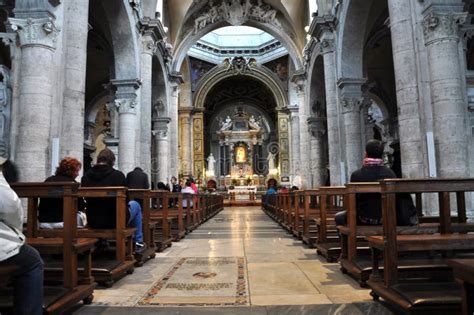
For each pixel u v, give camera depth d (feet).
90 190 17.11
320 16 53.36
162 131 72.18
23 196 12.62
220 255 23.35
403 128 28.58
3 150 29.86
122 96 49.67
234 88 135.64
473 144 30.40
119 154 49.06
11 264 9.01
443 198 14.73
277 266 19.79
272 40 111.96
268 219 54.95
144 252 20.79
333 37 53.52
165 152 72.28
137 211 20.84
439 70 26.50
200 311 12.65
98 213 18.37
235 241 29.78
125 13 47.52
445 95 26.27
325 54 53.93
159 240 25.48
